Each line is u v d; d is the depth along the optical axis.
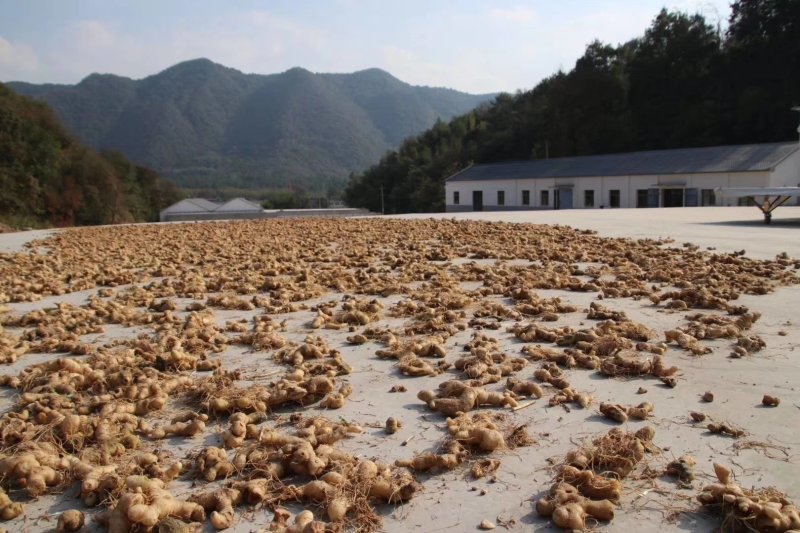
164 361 4.75
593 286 7.48
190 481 3.12
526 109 64.50
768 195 16.48
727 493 2.71
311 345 5.09
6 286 8.40
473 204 49.12
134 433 3.67
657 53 51.97
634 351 4.85
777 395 4.00
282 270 9.41
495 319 6.09
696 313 6.16
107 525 2.71
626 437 3.22
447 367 4.71
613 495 2.84
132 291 7.91
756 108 44.34
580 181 41.34
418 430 3.64
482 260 10.34
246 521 2.79
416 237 14.07
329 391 4.12
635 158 40.69
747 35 48.22
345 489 2.90
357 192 72.88
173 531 2.61
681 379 4.34
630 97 53.91
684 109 49.38
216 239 14.91
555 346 5.16
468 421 3.63
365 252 11.25
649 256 10.02
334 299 7.37
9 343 5.42
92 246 14.16
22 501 2.98
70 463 3.20
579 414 3.80
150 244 14.23
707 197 35.47
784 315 5.97
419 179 63.09
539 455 3.29
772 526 2.54
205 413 3.92
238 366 4.88
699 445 3.35
